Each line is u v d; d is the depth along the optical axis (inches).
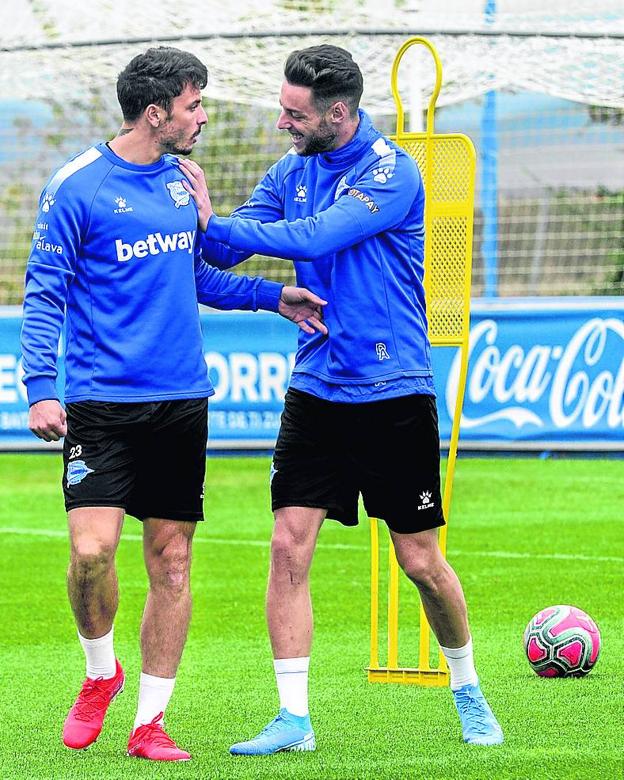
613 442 1443.2
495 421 1462.8
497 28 1338.6
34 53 1450.5
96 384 524.1
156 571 541.3
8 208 1792.6
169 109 522.0
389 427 542.9
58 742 568.7
